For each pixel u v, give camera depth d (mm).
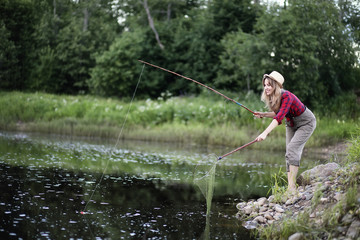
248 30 22797
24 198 4348
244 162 8992
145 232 3504
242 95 18656
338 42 16516
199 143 13086
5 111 15719
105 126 14555
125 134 13836
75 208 4129
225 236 3535
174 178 6375
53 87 25094
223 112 15375
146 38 24906
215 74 23266
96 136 13859
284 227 3492
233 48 19359
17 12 24938
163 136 13547
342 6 17578
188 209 4445
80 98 21484
